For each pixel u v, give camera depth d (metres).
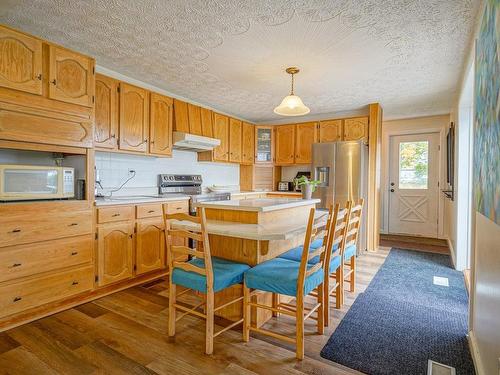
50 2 2.00
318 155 4.60
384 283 3.08
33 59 2.22
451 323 2.23
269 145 5.53
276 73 3.25
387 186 5.88
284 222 2.48
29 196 2.28
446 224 5.28
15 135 2.13
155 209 3.21
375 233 4.46
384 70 3.12
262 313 2.22
